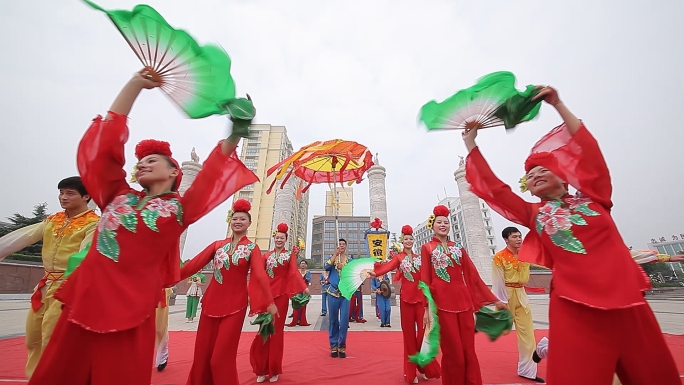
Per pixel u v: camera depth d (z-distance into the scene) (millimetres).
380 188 24547
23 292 20766
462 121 2557
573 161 2297
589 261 2012
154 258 2094
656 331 1881
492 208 2602
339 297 6121
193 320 11703
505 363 5293
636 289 1883
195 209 2277
